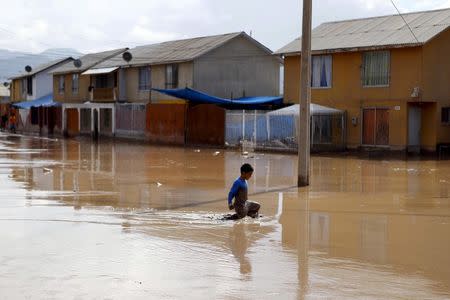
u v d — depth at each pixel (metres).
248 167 13.42
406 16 35.59
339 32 37.28
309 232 11.91
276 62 47.72
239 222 12.95
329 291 8.02
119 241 10.92
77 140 47.56
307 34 18.94
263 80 47.31
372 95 33.72
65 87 62.66
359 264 9.41
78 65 57.09
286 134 33.84
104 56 58.31
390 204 15.58
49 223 12.62
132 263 9.40
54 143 43.12
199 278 8.59
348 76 34.81
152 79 48.47
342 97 35.12
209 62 44.97
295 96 38.22
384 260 9.69
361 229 12.23
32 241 10.88
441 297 7.80
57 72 62.50
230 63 45.84
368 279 8.59
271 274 8.81
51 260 9.54
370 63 33.75
